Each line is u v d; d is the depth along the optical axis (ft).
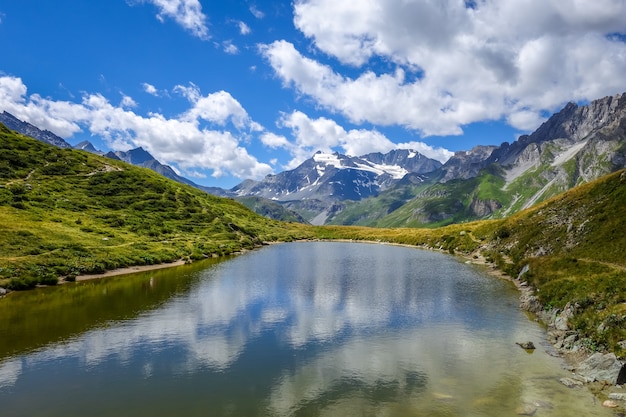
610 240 187.01
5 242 240.73
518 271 235.61
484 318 151.12
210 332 136.05
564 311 134.72
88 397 88.02
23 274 209.26
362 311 164.25
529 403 81.61
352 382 95.50
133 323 145.89
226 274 264.72
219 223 518.78
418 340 126.62
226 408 82.99
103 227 360.69
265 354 115.24
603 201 232.53
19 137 549.95
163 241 370.94
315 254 424.05
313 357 112.68
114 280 233.35
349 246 561.02
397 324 145.07
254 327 142.10
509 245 311.88
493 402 82.94
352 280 241.55
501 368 101.81
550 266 192.65
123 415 80.12
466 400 84.43
